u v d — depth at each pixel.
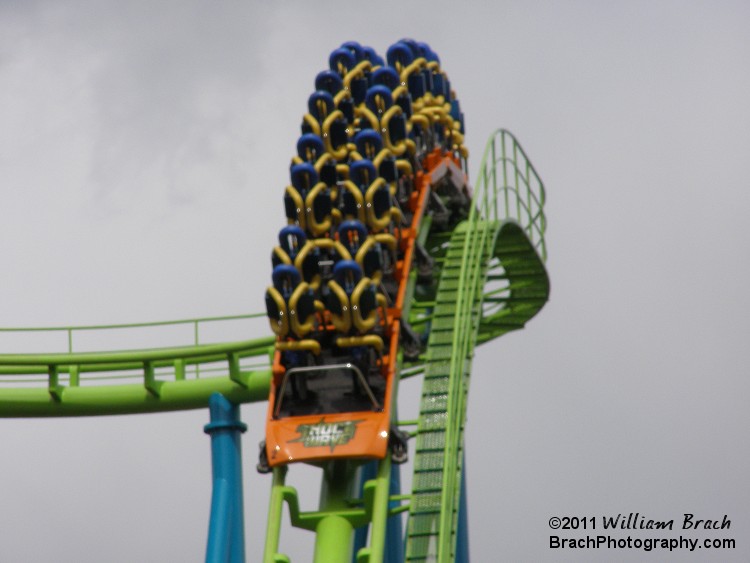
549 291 75.19
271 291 62.28
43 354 73.19
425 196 69.25
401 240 67.00
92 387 73.94
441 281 67.44
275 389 62.53
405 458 60.91
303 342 62.12
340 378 62.88
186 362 76.00
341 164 67.94
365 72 72.06
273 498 60.00
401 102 70.12
